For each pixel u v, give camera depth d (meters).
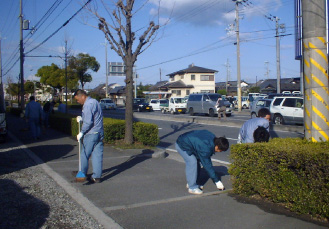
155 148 10.53
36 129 12.97
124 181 6.58
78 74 45.94
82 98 6.43
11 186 6.13
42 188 6.05
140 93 76.44
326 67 5.52
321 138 5.26
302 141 5.33
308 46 5.52
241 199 5.36
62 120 15.23
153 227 4.33
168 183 6.44
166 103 44.69
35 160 8.66
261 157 4.99
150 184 6.36
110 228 4.28
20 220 4.47
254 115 22.22
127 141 10.84
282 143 5.16
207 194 5.69
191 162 5.68
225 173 7.45
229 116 29.28
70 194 5.69
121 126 11.29
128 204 5.20
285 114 18.06
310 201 4.35
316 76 5.47
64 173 7.21
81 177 6.45
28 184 6.30
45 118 17.70
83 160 6.44
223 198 5.45
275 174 4.82
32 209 4.91
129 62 10.65
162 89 68.44
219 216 4.66
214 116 28.80
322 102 5.46
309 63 5.52
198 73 63.25
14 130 16.56
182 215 4.72
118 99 76.62
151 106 44.16
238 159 5.38
